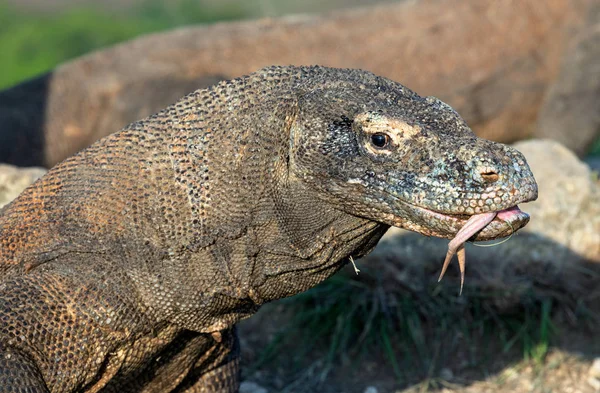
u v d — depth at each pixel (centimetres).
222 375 902
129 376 793
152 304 755
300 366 1233
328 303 1262
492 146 712
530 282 1279
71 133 1922
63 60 3328
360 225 766
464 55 1977
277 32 1991
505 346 1244
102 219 761
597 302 1315
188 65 1944
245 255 765
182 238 755
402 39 1978
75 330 728
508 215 701
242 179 760
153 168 766
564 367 1230
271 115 764
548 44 1991
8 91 1955
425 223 718
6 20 4447
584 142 1991
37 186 793
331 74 786
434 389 1186
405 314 1261
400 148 724
